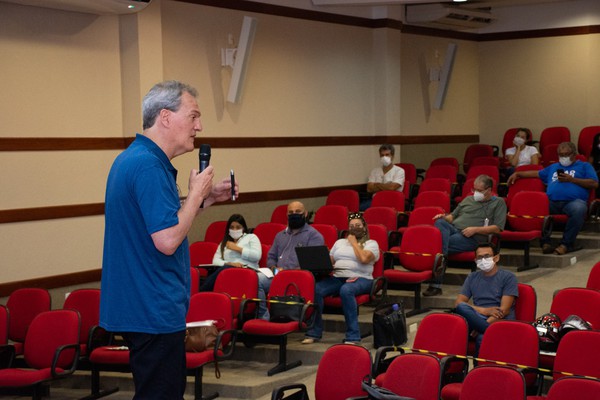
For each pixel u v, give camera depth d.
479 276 6.61
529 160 11.77
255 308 7.26
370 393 4.53
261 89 10.02
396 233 8.80
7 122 7.45
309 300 7.02
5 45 7.42
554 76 13.52
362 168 11.69
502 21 13.86
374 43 11.82
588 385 4.12
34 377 6.23
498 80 13.98
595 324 5.83
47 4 7.51
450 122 13.58
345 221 9.36
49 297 7.02
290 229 7.86
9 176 7.46
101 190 8.24
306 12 10.62
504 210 8.61
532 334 5.21
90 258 8.15
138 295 2.55
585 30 13.20
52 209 7.79
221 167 9.49
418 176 12.38
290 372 6.80
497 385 4.41
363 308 8.26
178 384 2.64
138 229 2.55
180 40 8.98
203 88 9.26
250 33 9.48
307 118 10.73
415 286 8.02
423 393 4.70
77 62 8.00
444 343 5.56
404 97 12.56
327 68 11.02
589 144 12.62
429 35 12.98
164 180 2.55
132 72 8.33
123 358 6.54
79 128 8.03
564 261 9.35
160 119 2.60
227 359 6.64
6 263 7.44
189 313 6.75
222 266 7.74
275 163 10.25
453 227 8.62
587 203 9.68
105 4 7.56
